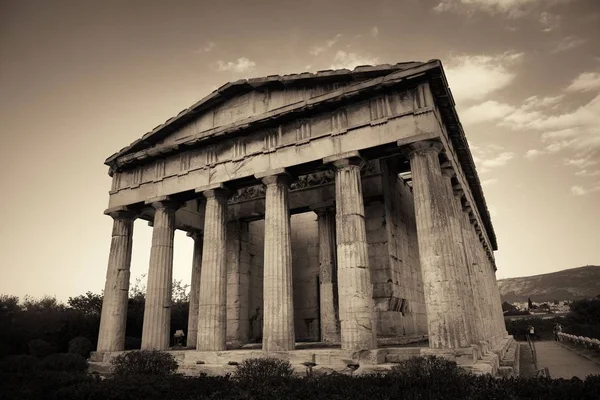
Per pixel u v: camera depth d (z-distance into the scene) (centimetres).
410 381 1238
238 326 2859
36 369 1708
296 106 2105
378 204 2480
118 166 2725
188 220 3139
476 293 2422
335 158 1978
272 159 2183
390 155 2022
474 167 2698
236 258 2995
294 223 3253
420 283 3025
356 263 1822
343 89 1991
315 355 1777
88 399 1411
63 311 3397
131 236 2705
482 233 3406
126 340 3372
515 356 2923
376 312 2295
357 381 1304
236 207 3098
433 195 1741
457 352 1538
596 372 2391
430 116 1814
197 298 3123
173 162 2553
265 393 1241
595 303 7275
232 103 2414
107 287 2539
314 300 3014
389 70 1916
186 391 1402
